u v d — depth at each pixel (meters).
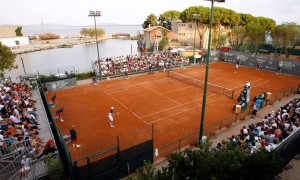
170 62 37.88
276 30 39.94
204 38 61.31
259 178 6.14
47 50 82.12
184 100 22.92
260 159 6.11
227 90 25.95
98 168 10.70
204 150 7.07
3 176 9.92
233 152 6.28
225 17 53.22
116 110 20.59
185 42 68.62
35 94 23.83
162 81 30.33
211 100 22.89
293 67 32.62
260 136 12.97
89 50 78.69
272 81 29.88
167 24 90.38
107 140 15.38
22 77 27.42
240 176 6.04
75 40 119.81
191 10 56.03
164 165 12.48
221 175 5.82
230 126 17.00
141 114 19.61
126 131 16.59
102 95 25.02
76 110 20.73
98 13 29.53
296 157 12.23
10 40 87.69
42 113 18.58
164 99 23.30
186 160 6.74
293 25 38.75
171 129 16.83
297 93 24.59
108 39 136.38
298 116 14.82
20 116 15.55
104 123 18.00
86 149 14.29
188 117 18.89
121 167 11.42
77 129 17.00
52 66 49.09
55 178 10.02
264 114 19.22
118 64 35.78
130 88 27.42
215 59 43.88
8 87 21.14
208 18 52.12
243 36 44.69
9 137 11.86
